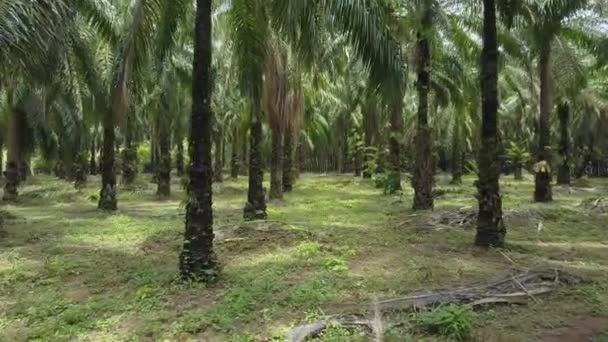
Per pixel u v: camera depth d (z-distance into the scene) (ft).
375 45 26.32
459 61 75.20
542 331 19.39
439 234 40.45
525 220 47.26
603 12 53.01
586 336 18.90
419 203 55.26
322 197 75.31
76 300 24.77
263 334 19.52
